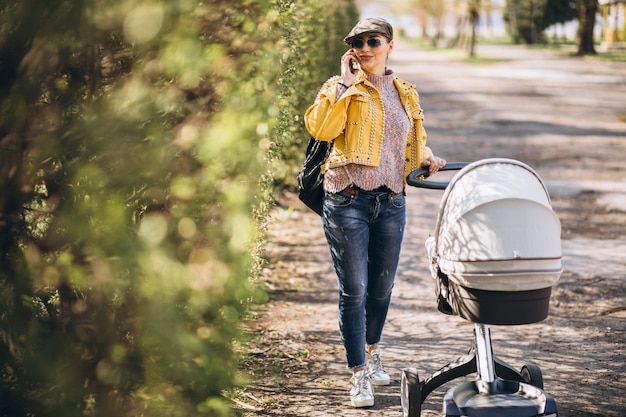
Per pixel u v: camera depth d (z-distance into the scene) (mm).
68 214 2902
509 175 4211
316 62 11867
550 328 7113
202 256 3033
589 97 30016
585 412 5273
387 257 5383
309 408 5301
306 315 7441
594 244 10258
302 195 5367
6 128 2867
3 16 2824
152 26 2529
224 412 3291
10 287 2922
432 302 7992
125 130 2867
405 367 6176
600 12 71688
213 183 3078
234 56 3191
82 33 2807
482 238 4109
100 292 3010
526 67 48938
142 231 2760
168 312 2916
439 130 21766
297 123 10062
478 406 4324
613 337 6848
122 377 3105
